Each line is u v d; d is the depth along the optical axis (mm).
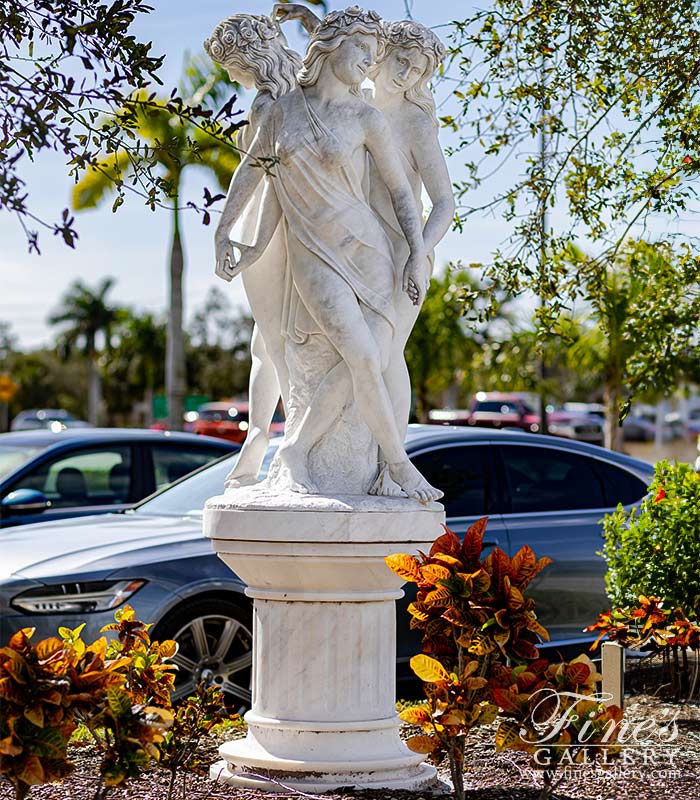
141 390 85375
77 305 84062
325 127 5375
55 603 7328
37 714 4062
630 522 7840
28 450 11203
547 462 9055
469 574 4527
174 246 29016
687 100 7121
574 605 8648
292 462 5453
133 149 4730
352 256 5402
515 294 7758
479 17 7293
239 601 7598
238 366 78375
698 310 7949
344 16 5406
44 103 4336
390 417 5379
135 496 11086
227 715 5434
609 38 7074
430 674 4512
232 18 5723
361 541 5168
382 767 5262
